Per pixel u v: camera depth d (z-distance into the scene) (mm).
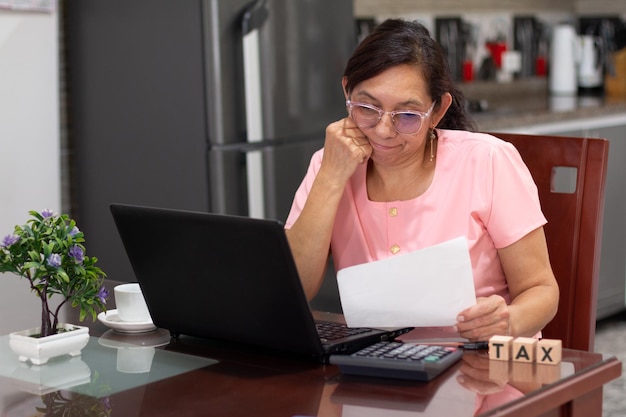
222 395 1392
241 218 1487
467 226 1883
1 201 3580
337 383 1427
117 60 3678
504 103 4922
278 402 1354
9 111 3566
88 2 3723
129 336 1737
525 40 5391
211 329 1640
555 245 2004
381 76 1757
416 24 1830
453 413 1283
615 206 4598
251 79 3512
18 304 1991
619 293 4625
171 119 3557
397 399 1346
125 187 3734
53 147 3719
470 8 5105
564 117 4453
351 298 1625
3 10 3500
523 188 1883
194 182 3529
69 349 1590
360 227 1973
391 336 1633
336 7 3791
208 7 3400
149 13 3557
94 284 1616
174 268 1625
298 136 3691
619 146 4691
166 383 1452
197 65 3451
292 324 1512
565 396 1393
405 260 1596
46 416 1319
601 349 4238
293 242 1924
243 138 3527
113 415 1319
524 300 1768
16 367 1545
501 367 1475
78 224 3912
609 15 5562
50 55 3666
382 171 1939
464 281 1580
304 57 3680
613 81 5402
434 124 1890
